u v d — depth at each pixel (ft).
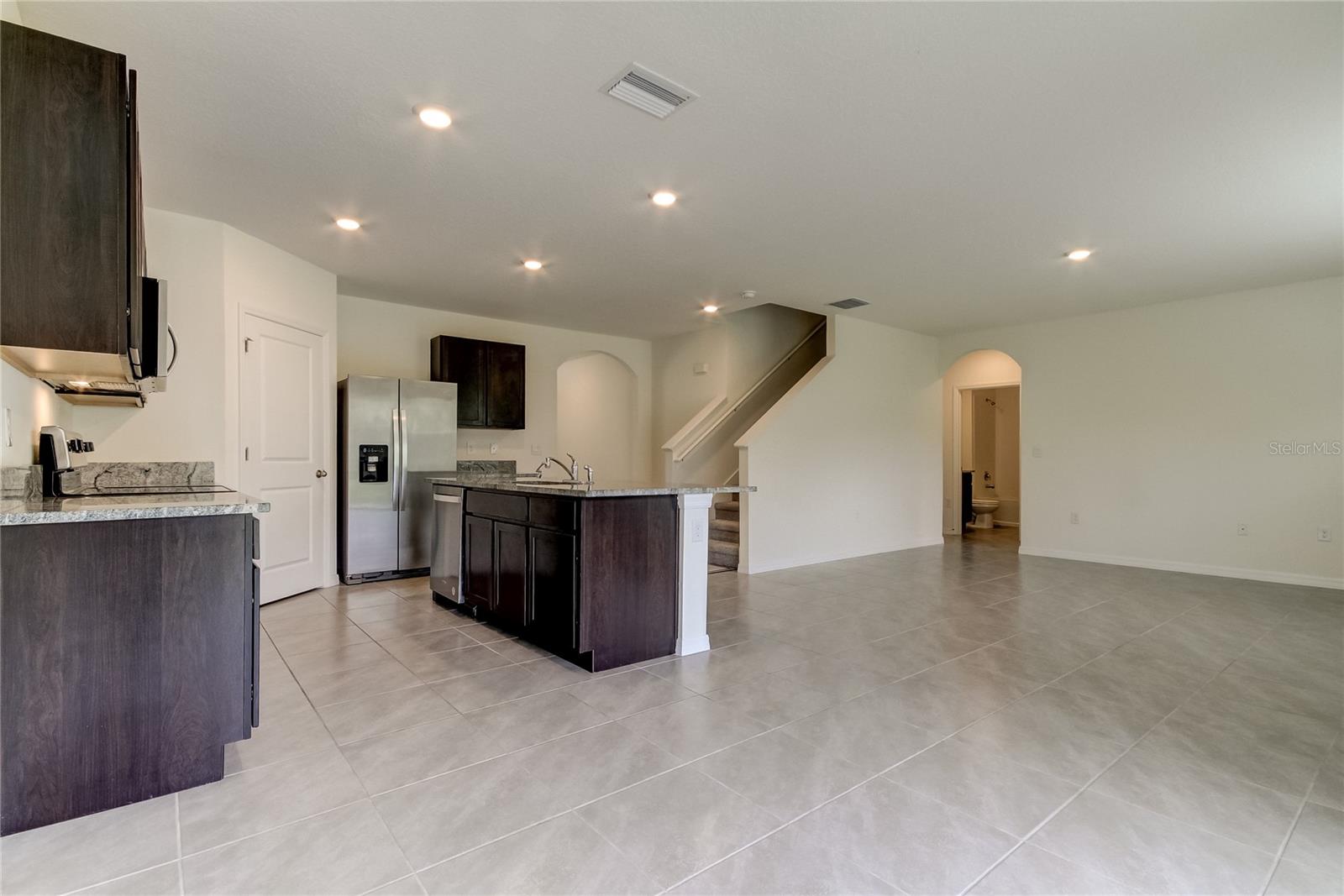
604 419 26.11
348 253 13.69
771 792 6.16
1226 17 6.16
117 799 5.84
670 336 23.50
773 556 18.40
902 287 16.37
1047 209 11.06
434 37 6.59
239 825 5.56
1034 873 4.97
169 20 6.32
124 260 5.51
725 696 8.65
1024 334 21.35
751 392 22.35
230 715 6.37
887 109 7.90
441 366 18.20
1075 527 20.08
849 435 20.66
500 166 9.55
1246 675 9.49
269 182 10.14
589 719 7.88
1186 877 4.93
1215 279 15.56
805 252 13.47
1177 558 18.04
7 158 5.19
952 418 27.78
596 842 5.34
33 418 7.70
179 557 6.15
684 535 10.69
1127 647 10.92
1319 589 15.60
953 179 9.87
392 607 13.53
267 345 13.21
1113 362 19.25
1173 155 9.05
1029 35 6.47
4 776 5.42
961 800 6.03
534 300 17.87
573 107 7.93
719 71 7.16
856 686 9.05
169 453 11.39
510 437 20.66
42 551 5.59
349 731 7.46
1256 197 10.48
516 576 11.16
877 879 4.89
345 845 5.28
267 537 13.38
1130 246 13.00
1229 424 17.16
